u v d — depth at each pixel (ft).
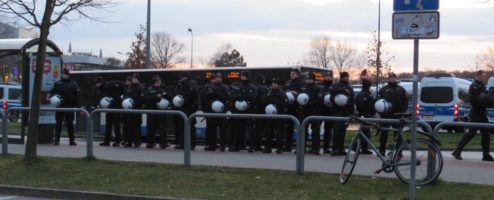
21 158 40.78
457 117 83.51
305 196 29.35
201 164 38.04
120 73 69.82
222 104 46.42
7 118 43.34
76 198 31.94
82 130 72.13
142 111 38.65
